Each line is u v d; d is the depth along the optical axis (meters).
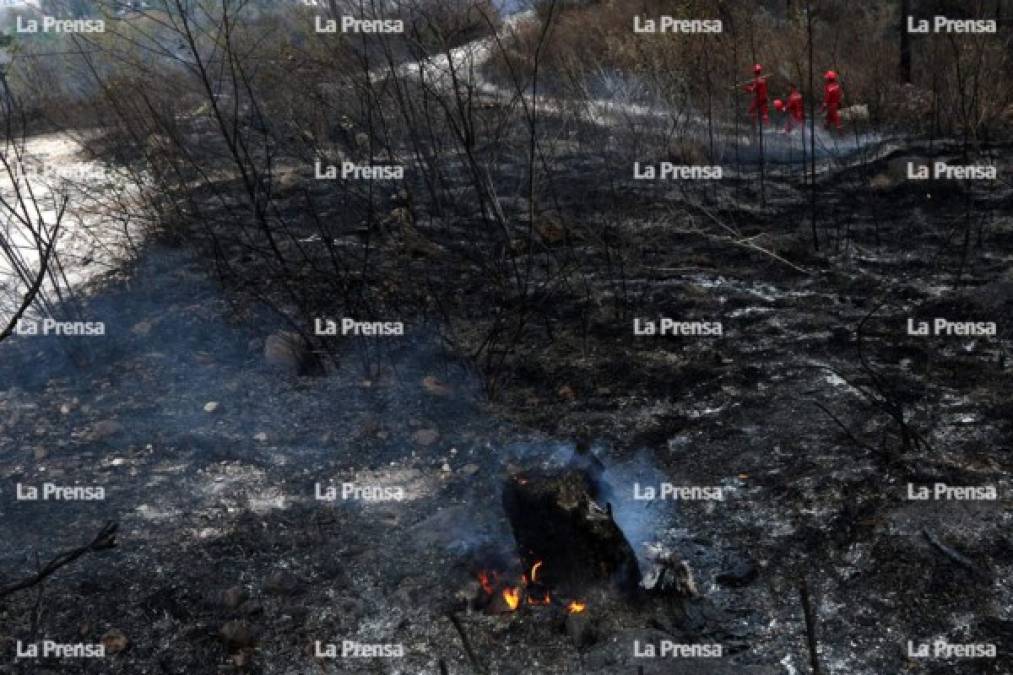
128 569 3.55
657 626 3.15
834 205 7.34
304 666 3.10
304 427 4.55
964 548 3.34
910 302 5.43
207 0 6.78
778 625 3.13
